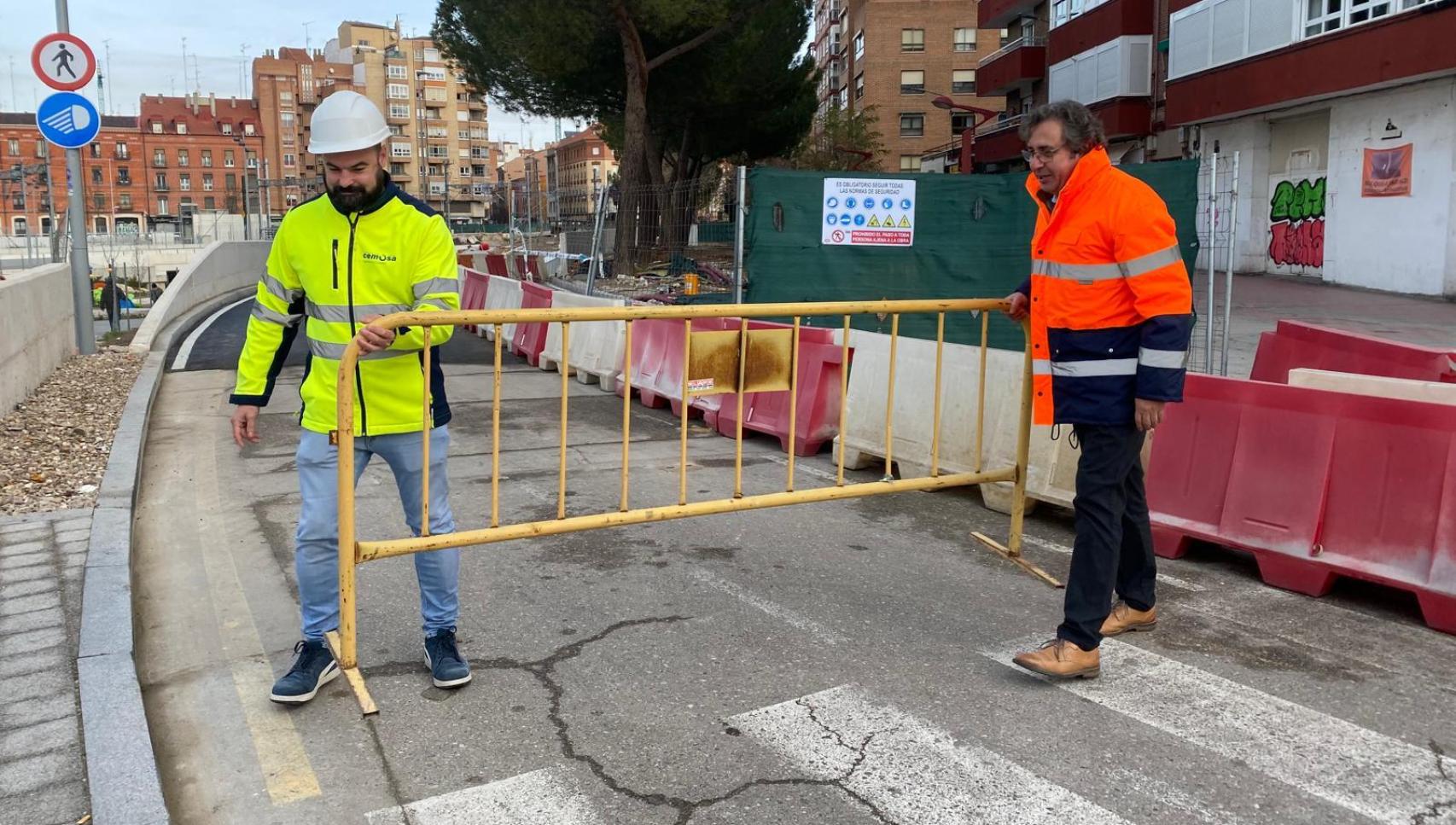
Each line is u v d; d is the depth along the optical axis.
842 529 5.92
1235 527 5.18
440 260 3.56
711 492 6.70
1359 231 20.78
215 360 12.52
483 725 3.51
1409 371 6.64
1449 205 18.48
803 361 8.09
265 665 4.01
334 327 3.51
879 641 4.26
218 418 9.03
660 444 8.24
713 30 27.31
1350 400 4.82
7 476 6.03
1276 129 23.84
